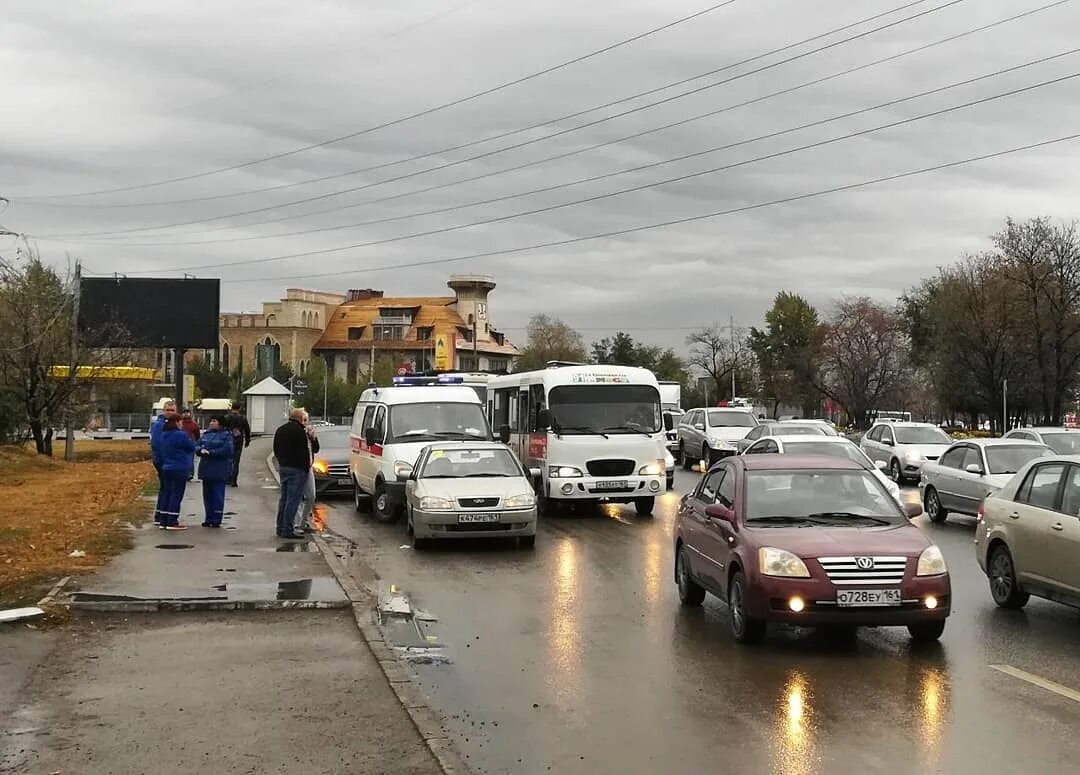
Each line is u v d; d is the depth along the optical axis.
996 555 11.50
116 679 8.05
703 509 11.15
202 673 8.27
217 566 13.36
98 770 5.96
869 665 8.73
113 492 24.41
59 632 9.71
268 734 6.68
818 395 86.25
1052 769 6.06
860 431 73.50
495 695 7.80
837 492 10.36
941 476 20.69
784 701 7.60
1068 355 55.91
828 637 9.89
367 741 6.54
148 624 10.19
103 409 54.50
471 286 122.81
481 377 31.56
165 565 13.34
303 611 10.91
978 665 8.72
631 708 7.43
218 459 17.67
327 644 9.40
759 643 9.54
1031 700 7.60
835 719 7.12
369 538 17.95
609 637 9.89
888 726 6.94
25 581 11.80
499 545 16.95
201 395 87.25
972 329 59.59
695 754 6.38
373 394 23.16
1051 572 10.44
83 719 6.96
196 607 10.83
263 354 76.06
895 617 9.06
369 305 125.06
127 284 44.53
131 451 46.84
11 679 8.00
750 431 33.50
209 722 6.93
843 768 6.09
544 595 12.30
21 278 36.72
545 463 21.67
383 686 7.91
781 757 6.30
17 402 38.81
